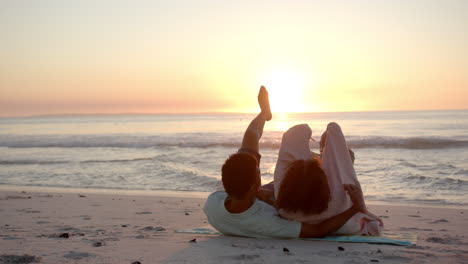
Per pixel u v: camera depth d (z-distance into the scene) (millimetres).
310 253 3414
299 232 3941
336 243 3824
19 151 26312
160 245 3779
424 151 21984
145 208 8055
